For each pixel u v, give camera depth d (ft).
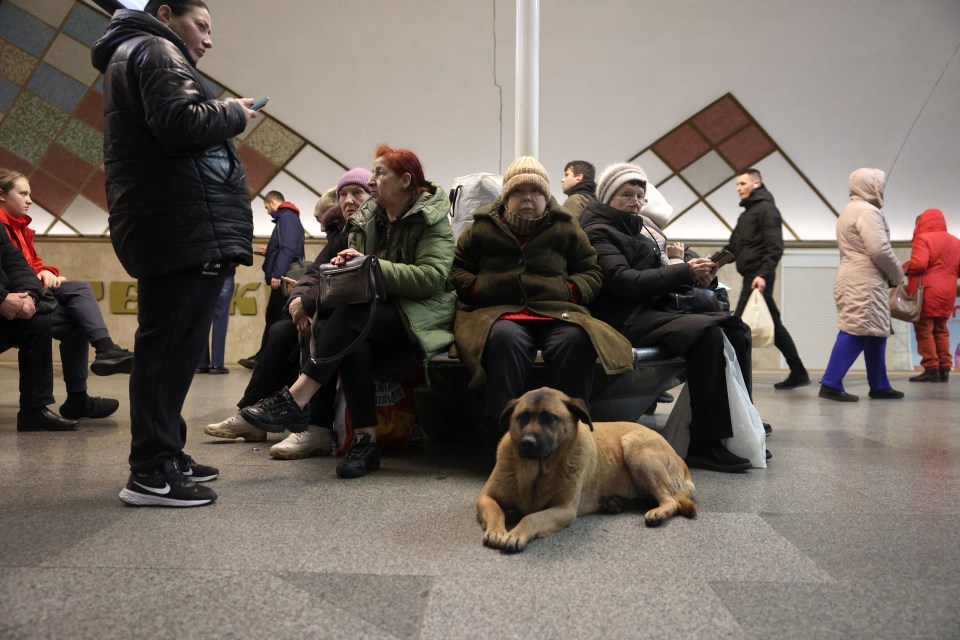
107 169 8.34
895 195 35.68
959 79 31.55
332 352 10.60
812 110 32.94
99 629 5.19
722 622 5.48
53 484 9.84
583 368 10.75
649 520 8.14
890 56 31.04
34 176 34.91
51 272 16.35
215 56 32.17
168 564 6.62
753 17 30.25
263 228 36.24
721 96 32.78
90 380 25.44
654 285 11.97
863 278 21.01
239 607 5.64
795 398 22.00
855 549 7.34
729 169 34.88
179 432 9.00
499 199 12.25
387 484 10.19
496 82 32.65
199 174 8.32
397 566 6.66
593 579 6.39
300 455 12.12
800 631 5.33
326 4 30.48
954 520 8.48
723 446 11.60
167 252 8.22
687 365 11.79
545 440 7.54
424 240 11.58
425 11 30.66
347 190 13.97
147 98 7.82
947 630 5.37
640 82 32.48
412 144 34.55
